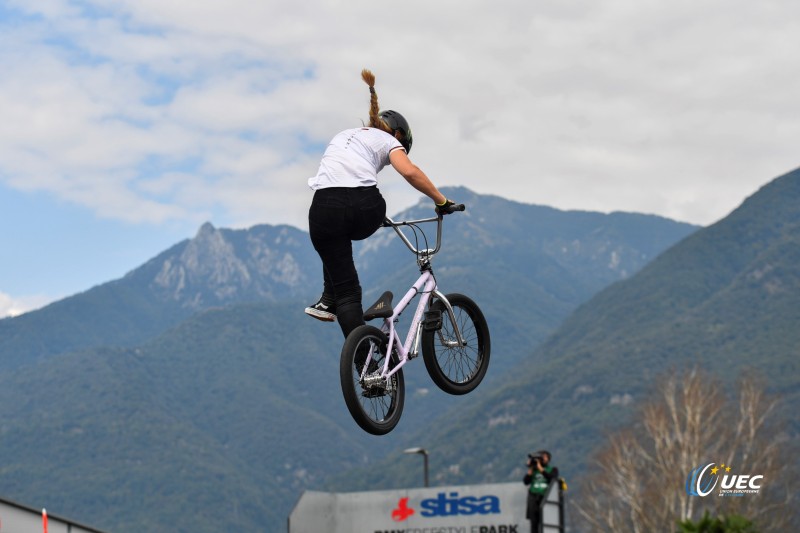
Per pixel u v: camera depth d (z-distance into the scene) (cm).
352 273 834
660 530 5394
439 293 878
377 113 870
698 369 6188
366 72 865
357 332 804
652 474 5553
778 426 5950
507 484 4312
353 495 4459
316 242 834
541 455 2702
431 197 848
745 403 6044
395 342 843
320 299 868
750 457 5716
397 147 838
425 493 4381
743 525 1538
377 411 831
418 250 883
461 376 894
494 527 4278
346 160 825
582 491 6172
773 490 5606
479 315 914
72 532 3259
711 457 5641
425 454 5062
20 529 3198
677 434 5547
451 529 4297
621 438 5962
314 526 4434
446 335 891
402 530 4409
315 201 828
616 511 5812
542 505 2658
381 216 834
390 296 844
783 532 5322
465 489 4269
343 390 783
